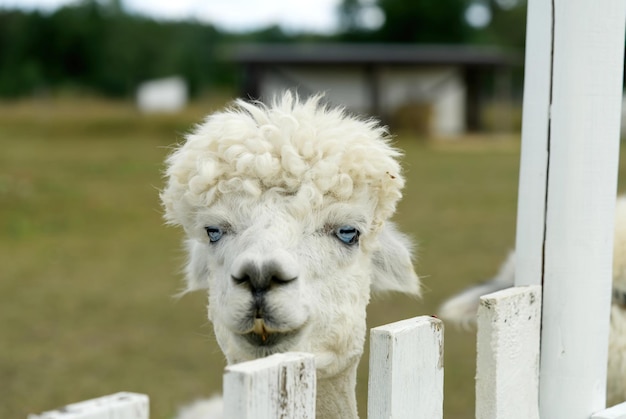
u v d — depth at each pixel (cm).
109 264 1134
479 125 3600
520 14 6738
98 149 2670
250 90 3481
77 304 918
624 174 1745
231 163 269
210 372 697
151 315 879
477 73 3575
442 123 3572
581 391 231
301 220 266
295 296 246
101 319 859
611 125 230
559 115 227
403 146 2969
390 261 327
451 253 1178
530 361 225
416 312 867
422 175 2125
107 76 6184
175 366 712
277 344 257
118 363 717
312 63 3466
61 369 697
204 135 282
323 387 296
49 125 3388
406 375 194
